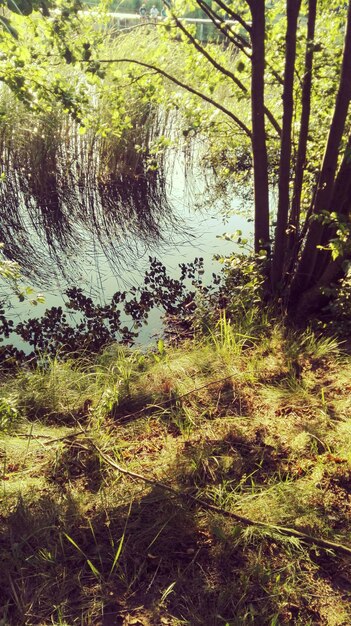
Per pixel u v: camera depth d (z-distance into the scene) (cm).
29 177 1026
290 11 526
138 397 455
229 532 314
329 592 284
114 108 684
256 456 377
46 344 588
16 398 453
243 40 598
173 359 525
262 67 569
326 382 467
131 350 564
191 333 611
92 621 270
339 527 322
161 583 289
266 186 611
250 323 565
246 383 472
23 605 275
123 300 690
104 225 957
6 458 383
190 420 413
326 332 553
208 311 625
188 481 355
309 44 555
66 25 520
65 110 578
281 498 337
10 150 1032
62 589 283
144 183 1107
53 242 880
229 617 271
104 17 590
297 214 607
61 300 699
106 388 473
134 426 421
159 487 347
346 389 452
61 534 312
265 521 323
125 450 393
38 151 1023
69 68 901
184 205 1063
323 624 269
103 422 430
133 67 686
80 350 580
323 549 306
